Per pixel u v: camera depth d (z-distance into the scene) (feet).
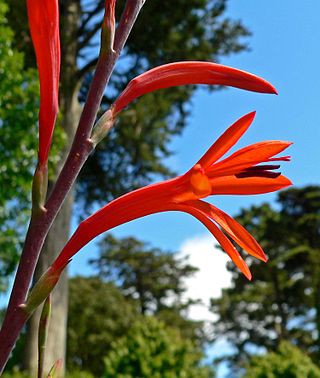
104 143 51.83
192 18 46.88
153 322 26.55
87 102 4.43
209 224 4.60
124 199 4.59
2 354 4.13
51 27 4.27
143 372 25.11
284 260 106.01
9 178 31.65
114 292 110.32
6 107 31.55
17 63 31.86
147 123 52.80
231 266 113.09
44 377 4.90
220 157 4.48
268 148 4.47
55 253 43.62
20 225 32.83
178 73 4.74
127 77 46.96
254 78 4.75
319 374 28.78
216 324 120.78
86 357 103.14
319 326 84.23
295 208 110.22
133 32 45.55
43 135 4.26
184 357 25.84
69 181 4.30
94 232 4.50
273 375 28.22
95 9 47.47
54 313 43.42
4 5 32.27
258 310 116.16
